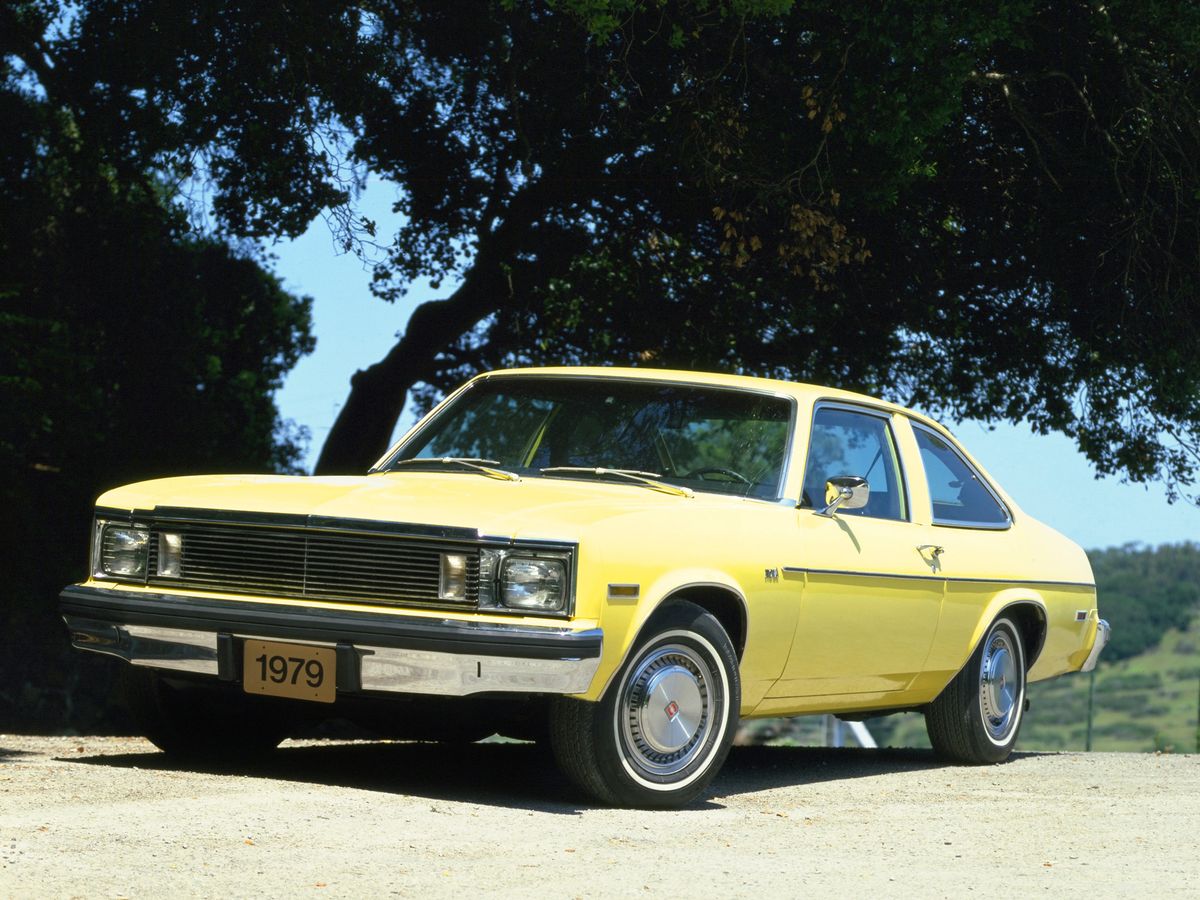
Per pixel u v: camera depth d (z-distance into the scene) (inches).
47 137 798.5
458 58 688.4
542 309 783.7
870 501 287.0
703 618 235.6
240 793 215.6
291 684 225.3
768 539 250.4
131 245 874.8
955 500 315.3
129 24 609.6
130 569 244.4
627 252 710.5
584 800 234.8
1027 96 663.8
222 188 633.6
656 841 202.1
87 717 755.4
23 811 194.4
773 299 673.0
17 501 803.4
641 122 625.3
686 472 263.0
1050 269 665.6
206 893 155.8
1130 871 195.3
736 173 587.2
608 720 223.6
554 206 711.7
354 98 625.0
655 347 719.7
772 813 235.5
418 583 221.3
